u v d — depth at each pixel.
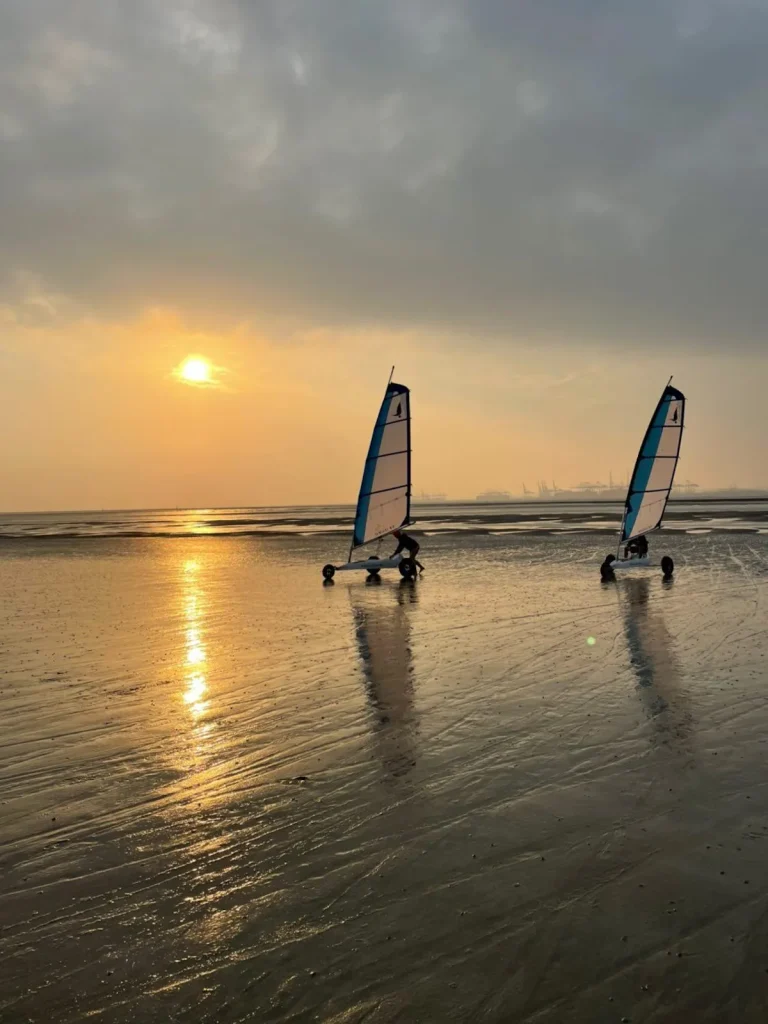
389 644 18.05
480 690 13.66
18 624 21.84
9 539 75.69
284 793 9.31
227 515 188.12
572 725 11.55
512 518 103.94
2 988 5.86
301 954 6.18
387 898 6.93
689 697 12.80
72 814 8.85
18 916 6.80
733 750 10.27
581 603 23.73
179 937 6.45
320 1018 5.47
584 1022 5.36
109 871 7.54
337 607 24.47
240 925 6.59
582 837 7.95
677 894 6.83
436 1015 5.47
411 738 11.18
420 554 45.62
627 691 13.30
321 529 83.25
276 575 35.56
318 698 13.44
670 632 18.47
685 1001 5.52
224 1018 5.50
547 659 15.97
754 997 5.52
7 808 9.05
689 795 8.89
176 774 10.02
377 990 5.73
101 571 39.00
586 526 74.88
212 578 34.62
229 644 18.52
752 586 26.66
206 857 7.77
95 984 5.89
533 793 9.09
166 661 16.67
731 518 84.62
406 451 34.16
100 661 16.75
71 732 11.78
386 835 8.13
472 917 6.59
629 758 10.12
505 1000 5.59
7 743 11.33
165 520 153.88
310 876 7.34
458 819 8.45
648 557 35.88
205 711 12.80
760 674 14.16
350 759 10.41
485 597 25.80
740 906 6.61
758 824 8.09
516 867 7.38
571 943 6.19
